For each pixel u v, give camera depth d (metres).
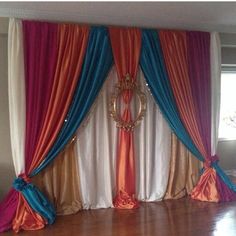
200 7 3.61
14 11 3.63
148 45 4.20
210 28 4.55
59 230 3.45
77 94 3.90
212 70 4.53
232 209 4.01
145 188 4.34
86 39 3.94
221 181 4.43
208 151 4.48
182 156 4.50
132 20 4.04
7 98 3.90
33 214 3.57
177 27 4.41
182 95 4.32
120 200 4.14
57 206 3.91
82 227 3.52
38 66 3.72
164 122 4.39
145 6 3.53
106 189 4.16
